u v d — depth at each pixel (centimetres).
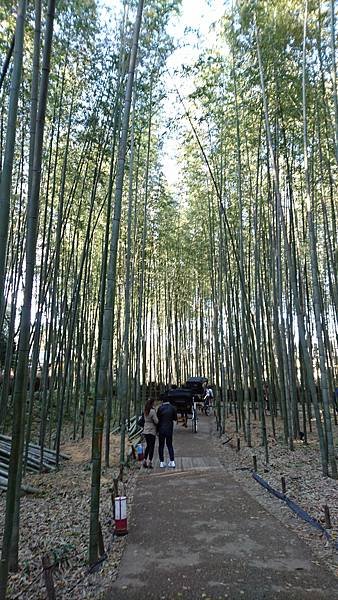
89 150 711
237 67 760
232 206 1016
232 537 367
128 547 350
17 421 274
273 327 1202
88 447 870
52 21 295
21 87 603
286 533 374
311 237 638
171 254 1541
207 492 517
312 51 657
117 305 1477
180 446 865
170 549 344
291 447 782
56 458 693
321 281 1328
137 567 312
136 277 1341
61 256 1020
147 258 1413
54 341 942
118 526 377
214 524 402
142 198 1123
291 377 866
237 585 280
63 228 830
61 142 745
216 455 764
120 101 612
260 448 808
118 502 379
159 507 460
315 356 1442
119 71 602
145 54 701
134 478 604
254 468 628
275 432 1002
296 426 923
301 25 638
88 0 580
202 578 292
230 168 959
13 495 265
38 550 342
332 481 553
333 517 407
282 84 711
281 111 720
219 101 823
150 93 784
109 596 271
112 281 366
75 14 575
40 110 294
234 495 501
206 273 1554
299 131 764
